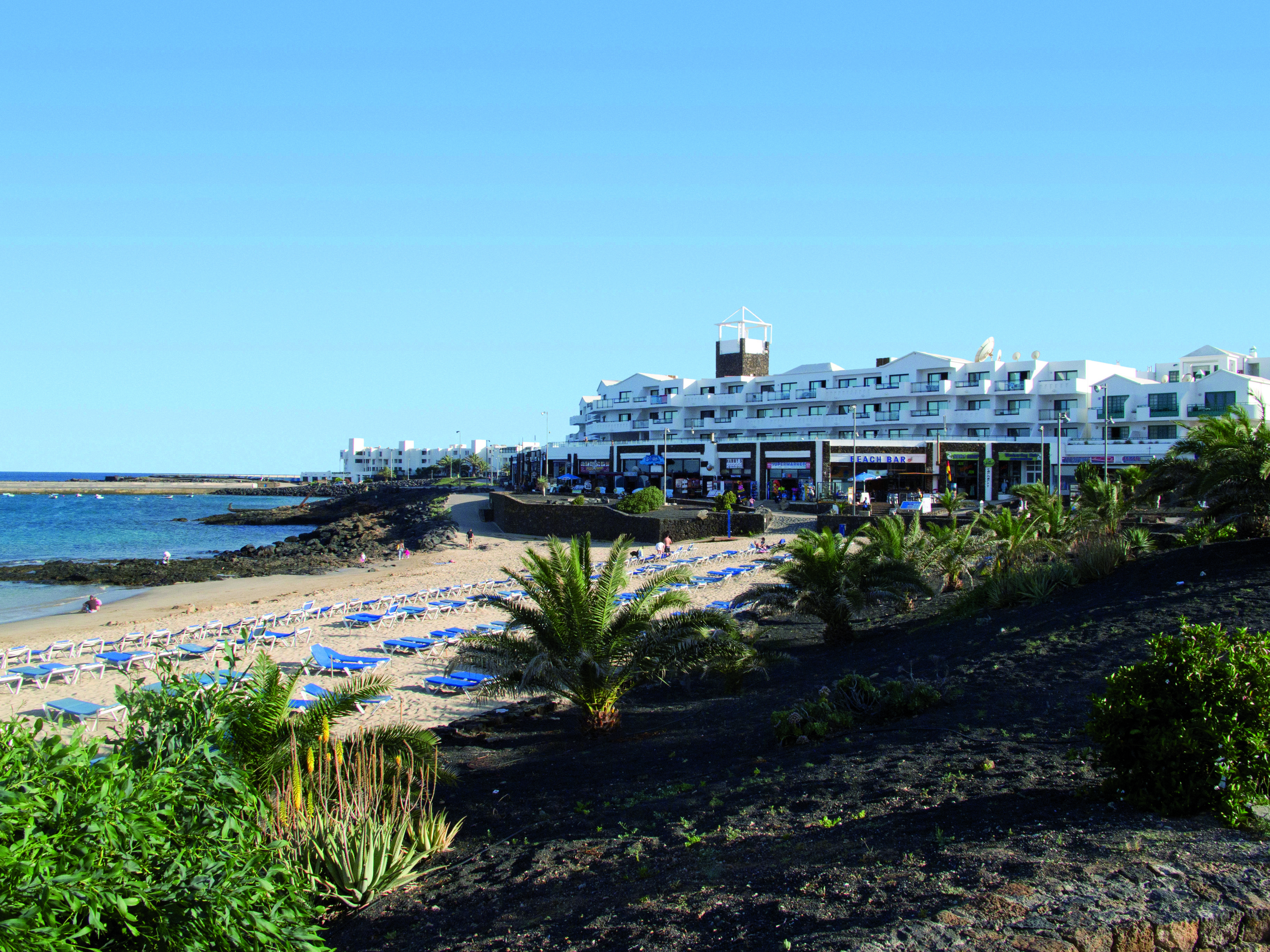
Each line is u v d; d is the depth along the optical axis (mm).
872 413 74938
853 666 16125
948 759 8727
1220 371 60125
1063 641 13719
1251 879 4852
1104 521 26969
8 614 30484
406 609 27297
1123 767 6465
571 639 13539
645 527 47938
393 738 9562
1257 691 5918
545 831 8586
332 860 7141
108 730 14250
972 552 25000
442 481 158125
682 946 4988
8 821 4070
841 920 4855
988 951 4266
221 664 20172
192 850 4965
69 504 130625
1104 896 4723
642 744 12734
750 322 92250
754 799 8367
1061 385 67250
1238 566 15773
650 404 90812
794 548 19562
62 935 4223
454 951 5766
